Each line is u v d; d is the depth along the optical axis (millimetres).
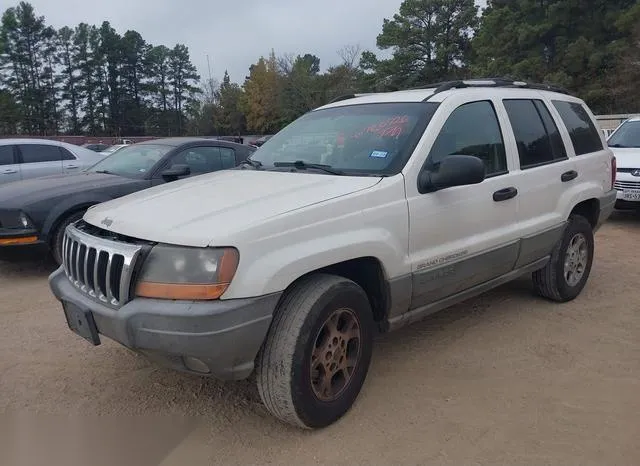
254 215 3068
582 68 36750
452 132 4078
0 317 5320
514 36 39562
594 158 5539
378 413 3504
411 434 3285
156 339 2873
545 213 4867
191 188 3742
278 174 3926
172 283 2889
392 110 4234
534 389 3777
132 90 90688
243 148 8414
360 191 3463
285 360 3051
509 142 4531
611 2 37125
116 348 4531
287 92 58875
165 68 92812
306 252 3111
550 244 4973
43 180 7340
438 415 3475
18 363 4301
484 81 4773
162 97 93188
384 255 3498
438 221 3848
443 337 4660
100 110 88062
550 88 5500
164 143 7973
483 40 42625
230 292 2867
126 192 7016
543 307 5316
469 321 4996
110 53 87625
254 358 3043
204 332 2811
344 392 3414
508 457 3062
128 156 7984
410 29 50594
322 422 3287
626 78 32906
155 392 3844
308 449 3166
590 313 5156
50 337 4797
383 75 52125
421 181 3750
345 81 55344
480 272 4254
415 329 4840
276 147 4582
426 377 3967
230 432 3361
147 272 2961
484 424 3373
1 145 11055
